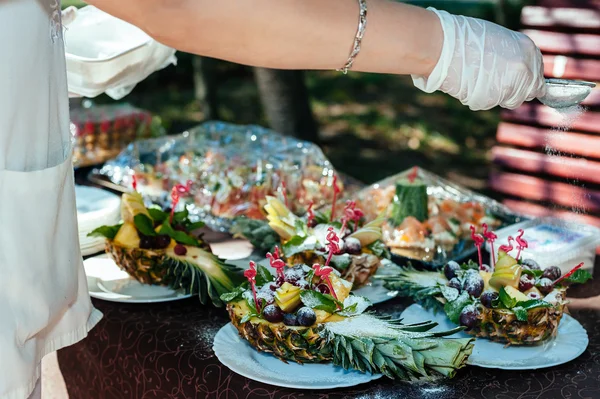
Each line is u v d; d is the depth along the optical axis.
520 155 3.20
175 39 1.18
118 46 1.80
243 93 7.40
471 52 1.31
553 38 2.95
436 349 1.25
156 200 2.39
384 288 1.67
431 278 1.54
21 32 1.17
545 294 1.43
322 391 1.29
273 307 1.31
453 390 1.29
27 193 1.19
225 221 2.16
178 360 1.44
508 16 6.60
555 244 1.73
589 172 2.92
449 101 7.22
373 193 2.14
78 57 1.66
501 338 1.40
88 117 2.88
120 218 2.04
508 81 1.33
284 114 4.90
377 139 6.40
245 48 1.20
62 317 1.36
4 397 1.20
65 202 1.30
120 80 1.77
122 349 1.56
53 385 1.85
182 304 1.65
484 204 2.18
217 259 1.66
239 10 1.15
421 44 1.29
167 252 1.66
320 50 1.23
